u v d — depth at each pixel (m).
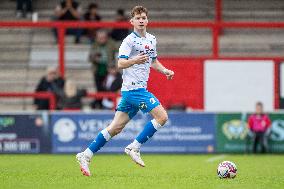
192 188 25.52
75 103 52.91
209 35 60.56
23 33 58.38
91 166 37.88
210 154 50.34
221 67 55.47
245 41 60.56
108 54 55.22
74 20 61.88
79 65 58.00
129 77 29.77
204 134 50.78
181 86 55.22
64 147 50.31
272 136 51.06
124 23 53.94
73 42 59.81
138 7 29.56
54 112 50.34
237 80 55.53
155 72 55.06
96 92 55.06
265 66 55.44
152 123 30.03
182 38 60.44
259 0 63.72
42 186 26.22
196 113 50.78
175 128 50.66
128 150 30.42
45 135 50.31
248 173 33.50
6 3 65.81
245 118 50.97
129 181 28.03
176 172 33.72
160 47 60.00
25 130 50.22
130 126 50.06
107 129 30.22
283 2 63.59
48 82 53.66
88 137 50.44
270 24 54.59
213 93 55.53
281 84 55.34
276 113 51.09
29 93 53.22
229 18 63.62
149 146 50.44
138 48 29.56
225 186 26.22
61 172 33.03
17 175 31.11
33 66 57.50
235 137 50.97
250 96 55.69
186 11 63.84
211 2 63.97
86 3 65.88
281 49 60.28
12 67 57.25
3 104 58.06
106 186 26.03
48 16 65.19
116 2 64.56
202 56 56.44
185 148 50.69
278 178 30.33
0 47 57.50
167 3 63.78
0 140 50.12
